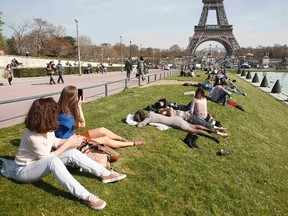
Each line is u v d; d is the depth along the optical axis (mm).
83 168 5234
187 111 10734
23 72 35969
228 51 123750
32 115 4621
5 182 4938
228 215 5992
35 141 4645
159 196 5699
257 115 16812
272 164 9789
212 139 9508
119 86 23500
